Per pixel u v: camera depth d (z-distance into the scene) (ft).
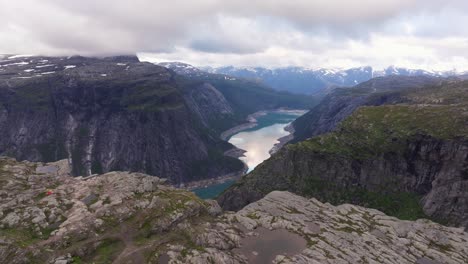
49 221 301.63
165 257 274.16
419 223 382.42
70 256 260.62
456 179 587.27
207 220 353.10
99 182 388.98
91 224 299.38
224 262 278.67
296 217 379.14
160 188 396.98
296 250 306.96
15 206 314.35
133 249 279.08
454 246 337.72
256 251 304.91
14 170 395.55
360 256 300.61
